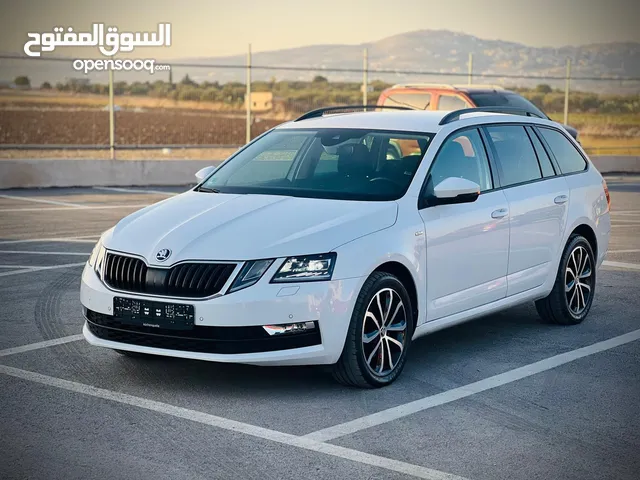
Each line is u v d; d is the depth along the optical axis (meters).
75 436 4.91
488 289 6.78
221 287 5.43
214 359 5.40
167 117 44.41
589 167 8.23
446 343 7.09
